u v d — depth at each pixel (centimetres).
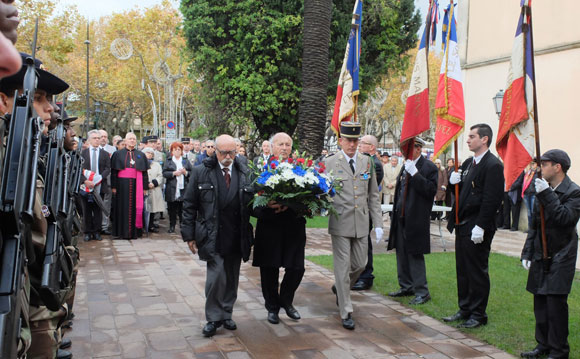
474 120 1402
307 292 613
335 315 527
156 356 404
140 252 834
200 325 482
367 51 1842
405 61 1998
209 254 454
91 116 4431
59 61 2681
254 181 469
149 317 500
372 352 424
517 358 416
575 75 1127
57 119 315
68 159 319
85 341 431
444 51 559
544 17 1196
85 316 498
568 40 1143
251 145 2020
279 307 508
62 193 268
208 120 1923
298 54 1694
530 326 490
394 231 616
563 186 408
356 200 511
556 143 1161
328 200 477
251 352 418
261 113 1769
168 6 3484
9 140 147
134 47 3547
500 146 496
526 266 428
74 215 391
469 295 499
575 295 604
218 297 457
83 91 4306
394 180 1398
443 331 480
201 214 467
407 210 580
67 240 343
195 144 1416
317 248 899
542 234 404
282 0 1686
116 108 4803
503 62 1318
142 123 5172
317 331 475
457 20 1457
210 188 464
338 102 812
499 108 1030
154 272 689
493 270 745
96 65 4525
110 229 1083
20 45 2462
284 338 455
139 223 972
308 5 1317
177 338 446
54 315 268
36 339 259
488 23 1365
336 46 1734
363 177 523
